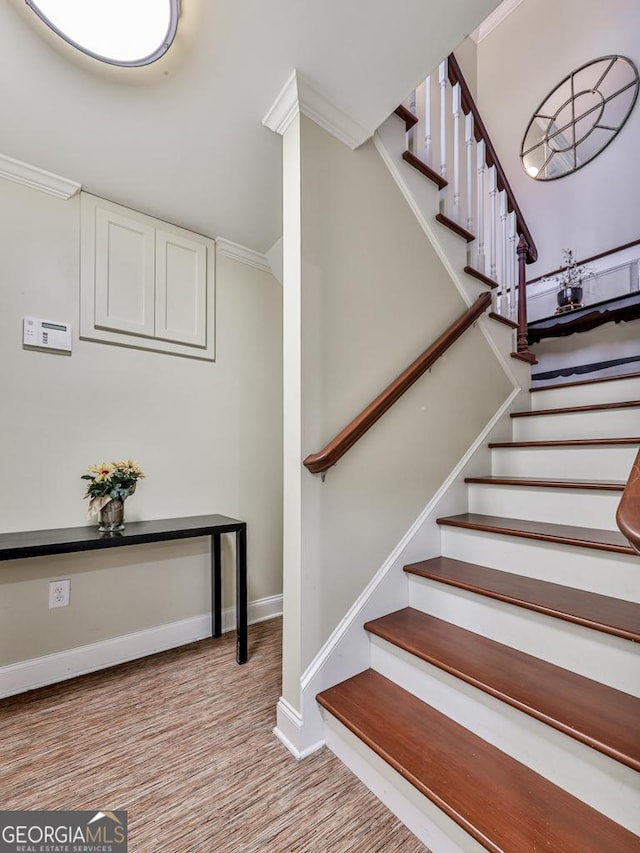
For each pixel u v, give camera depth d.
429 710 1.23
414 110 1.92
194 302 2.12
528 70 3.53
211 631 2.12
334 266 1.46
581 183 3.21
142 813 1.07
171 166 1.67
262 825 1.04
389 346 1.65
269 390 2.42
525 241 2.58
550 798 0.92
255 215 2.02
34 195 1.67
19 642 1.62
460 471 1.92
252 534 2.32
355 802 1.11
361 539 1.48
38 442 1.67
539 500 1.68
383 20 1.13
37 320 1.67
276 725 1.41
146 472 1.95
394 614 1.54
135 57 1.19
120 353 1.89
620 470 1.68
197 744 1.33
